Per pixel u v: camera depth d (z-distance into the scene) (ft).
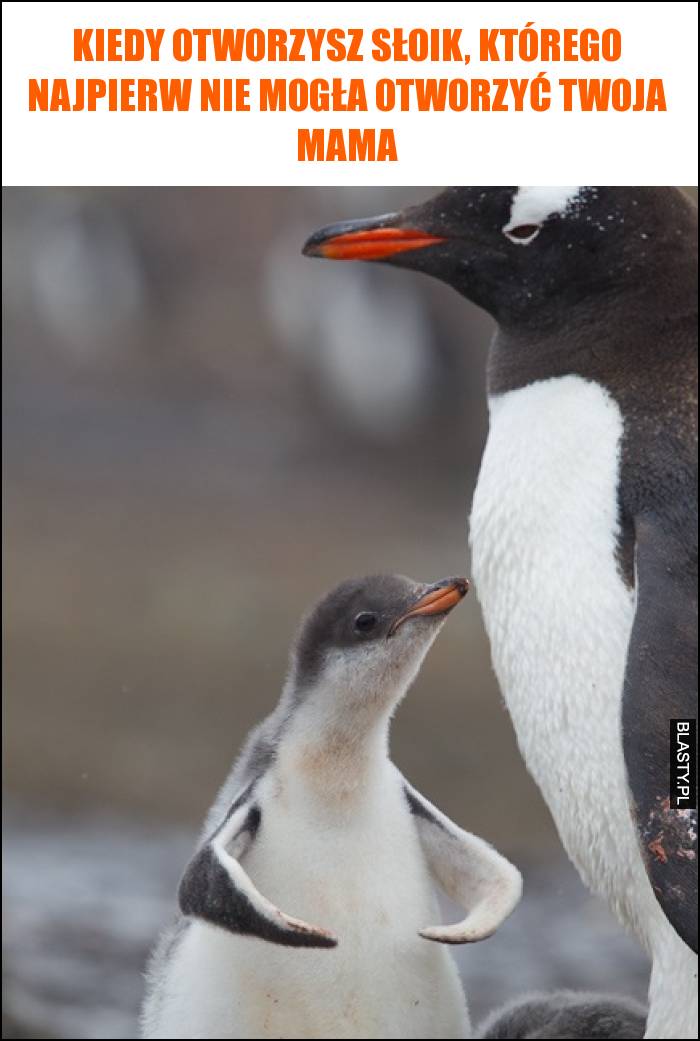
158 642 79.41
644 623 28.48
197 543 95.76
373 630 29.09
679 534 29.19
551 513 30.25
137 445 118.93
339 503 106.01
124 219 135.03
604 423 30.55
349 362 115.24
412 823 29.35
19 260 138.41
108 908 46.80
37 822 59.31
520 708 30.89
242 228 134.92
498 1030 31.96
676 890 27.35
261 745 29.89
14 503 103.50
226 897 26.73
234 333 134.92
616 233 31.55
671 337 31.35
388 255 32.89
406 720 69.87
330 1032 28.68
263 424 124.98
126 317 135.54
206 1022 28.84
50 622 81.76
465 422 114.21
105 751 66.54
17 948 42.19
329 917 28.37
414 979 28.58
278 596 86.07
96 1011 38.22
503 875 28.32
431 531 99.55
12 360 135.54
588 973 42.16
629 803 28.32
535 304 31.94
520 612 30.50
